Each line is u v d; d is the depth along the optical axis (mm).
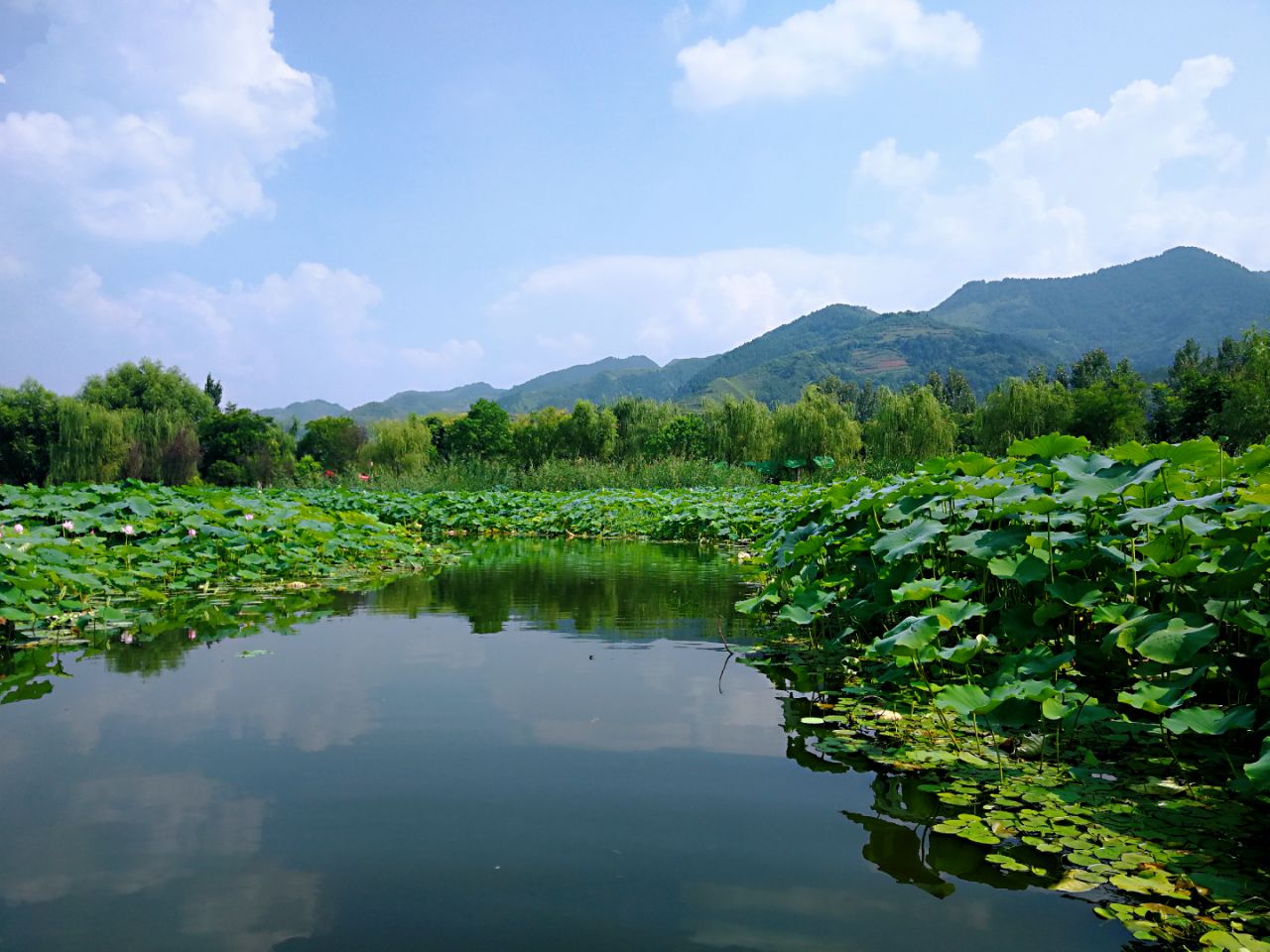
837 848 2084
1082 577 3783
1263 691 2396
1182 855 2074
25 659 4074
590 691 3527
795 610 4277
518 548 10781
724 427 29516
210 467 35625
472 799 2352
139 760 2652
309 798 2344
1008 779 2607
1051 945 1639
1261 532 2938
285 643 4504
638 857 2012
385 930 1658
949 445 27250
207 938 1619
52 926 1660
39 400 36969
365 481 22719
